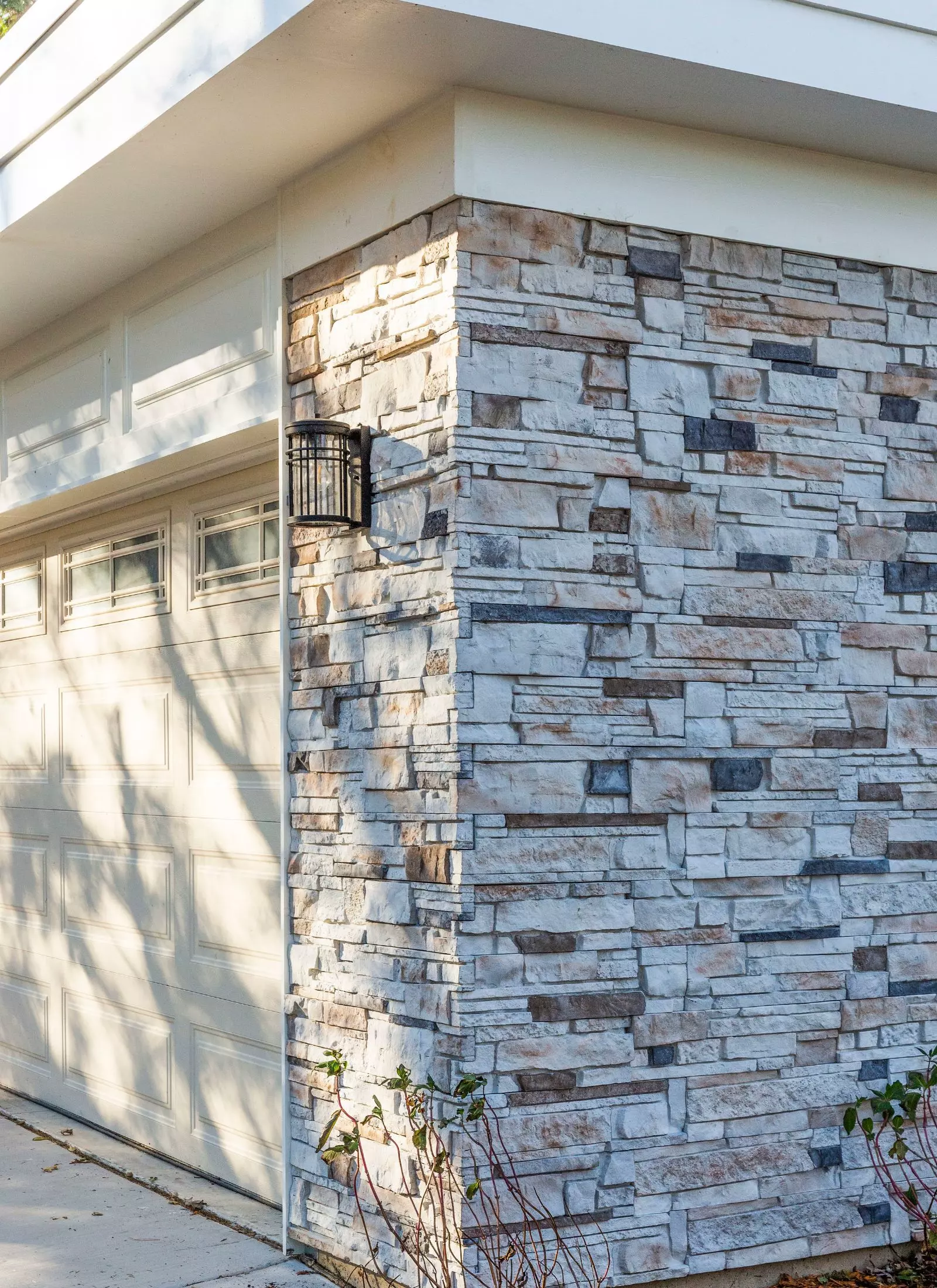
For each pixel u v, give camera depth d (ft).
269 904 16.15
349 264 13.94
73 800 20.42
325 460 13.61
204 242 16.07
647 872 13.12
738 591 13.66
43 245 16.24
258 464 16.63
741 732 13.61
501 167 12.69
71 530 20.79
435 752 12.68
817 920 13.88
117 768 19.33
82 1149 18.53
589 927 12.84
